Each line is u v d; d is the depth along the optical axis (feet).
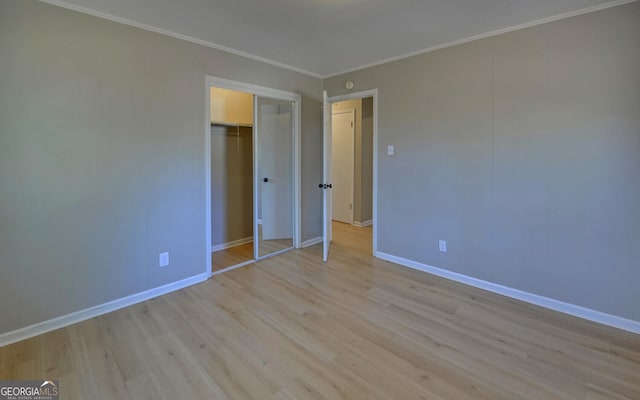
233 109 15.37
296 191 14.21
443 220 10.94
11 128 7.13
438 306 9.02
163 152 9.57
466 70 10.02
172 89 9.64
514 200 9.33
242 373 6.27
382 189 12.68
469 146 10.12
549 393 5.74
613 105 7.66
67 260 8.03
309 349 7.04
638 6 7.25
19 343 7.23
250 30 9.38
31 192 7.45
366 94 12.89
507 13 8.22
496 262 9.82
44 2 7.38
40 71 7.41
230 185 14.89
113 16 8.35
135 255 9.18
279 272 11.61
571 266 8.49
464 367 6.45
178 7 7.95
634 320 7.70
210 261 11.05
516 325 8.02
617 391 5.78
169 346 7.13
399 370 6.36
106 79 8.36
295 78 13.44
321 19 8.65
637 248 7.57
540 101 8.68
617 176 7.72
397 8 7.98
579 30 8.00
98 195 8.43
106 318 8.36
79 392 5.76
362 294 9.78
